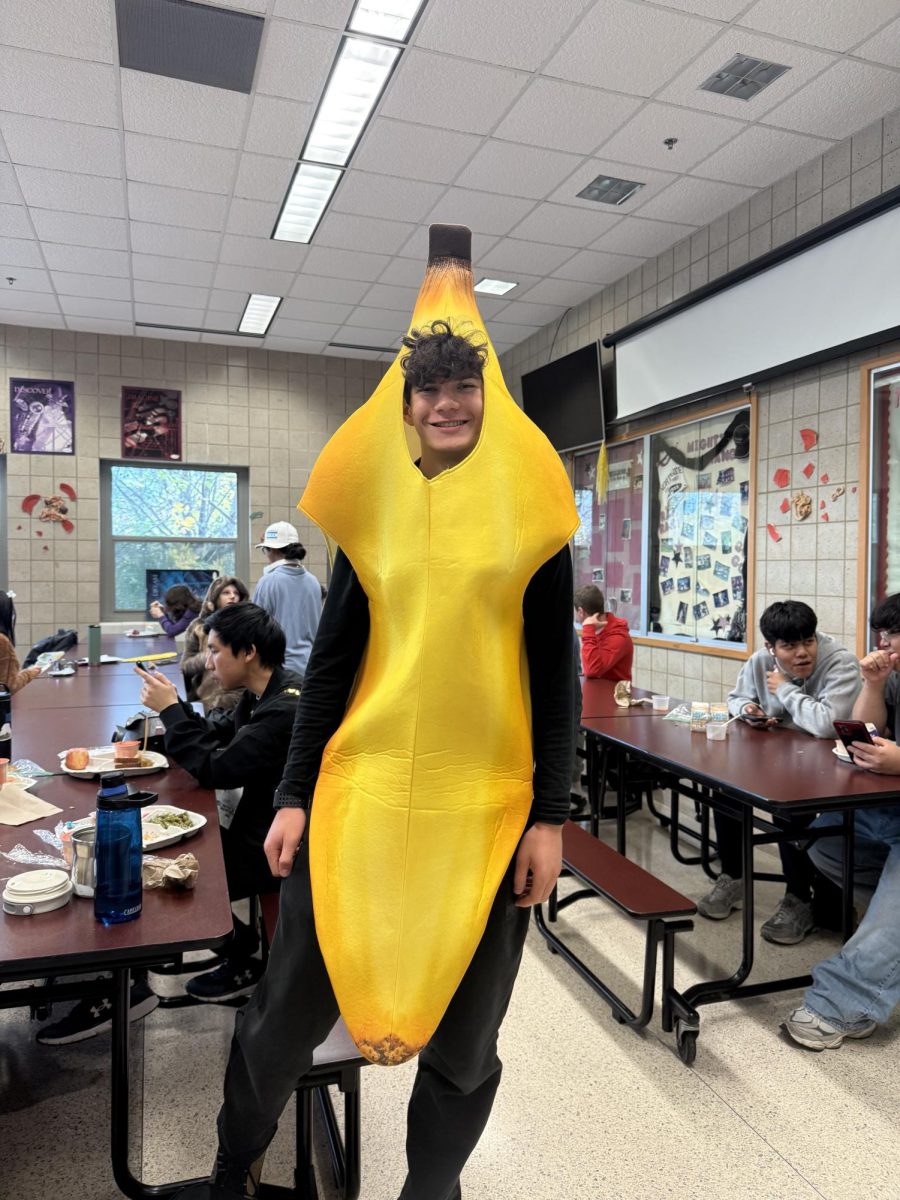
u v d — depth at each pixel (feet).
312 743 3.43
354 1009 2.93
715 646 14.67
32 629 21.24
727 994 6.70
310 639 12.75
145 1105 5.41
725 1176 4.88
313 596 12.75
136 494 22.71
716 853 10.71
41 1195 4.61
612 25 9.24
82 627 21.63
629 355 16.67
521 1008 6.91
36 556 21.25
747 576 13.78
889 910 6.43
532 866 3.21
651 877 6.84
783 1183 4.83
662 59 9.85
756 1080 5.87
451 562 3.03
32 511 21.18
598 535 18.70
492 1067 3.49
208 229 14.85
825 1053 6.23
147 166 12.53
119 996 4.25
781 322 12.71
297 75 10.21
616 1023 6.68
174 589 18.30
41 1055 6.00
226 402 22.82
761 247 13.29
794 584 12.80
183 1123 5.22
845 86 10.39
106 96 10.66
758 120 11.17
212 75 10.21
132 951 3.44
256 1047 3.47
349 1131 4.41
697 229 14.75
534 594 3.30
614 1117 5.43
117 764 6.21
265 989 3.50
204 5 8.94
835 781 6.57
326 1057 4.18
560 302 18.71
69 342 21.36
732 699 9.73
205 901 3.95
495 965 3.22
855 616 11.66
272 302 19.02
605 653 12.64
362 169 12.57
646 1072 5.97
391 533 3.13
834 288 11.73
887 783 6.47
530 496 3.10
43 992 4.27
